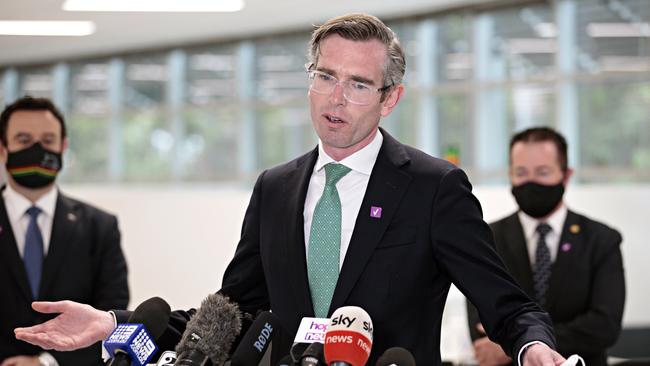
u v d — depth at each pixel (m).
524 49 12.92
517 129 12.94
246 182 16.20
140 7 13.57
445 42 13.70
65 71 18.62
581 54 12.41
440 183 3.10
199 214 14.25
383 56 3.03
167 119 17.22
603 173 12.10
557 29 12.56
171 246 14.38
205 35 16.08
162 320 2.97
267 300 3.41
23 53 17.67
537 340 2.78
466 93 13.45
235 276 3.38
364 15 3.09
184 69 17.02
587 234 5.46
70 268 5.67
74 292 5.67
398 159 3.18
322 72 3.04
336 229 3.14
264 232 3.29
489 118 13.23
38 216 5.76
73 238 5.73
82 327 2.94
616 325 5.26
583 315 5.27
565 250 5.40
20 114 5.71
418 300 3.06
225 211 14.10
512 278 3.06
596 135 12.23
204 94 16.77
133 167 17.69
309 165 3.32
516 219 5.60
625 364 5.99
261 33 15.77
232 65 16.36
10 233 5.64
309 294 3.10
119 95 17.92
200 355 2.71
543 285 5.44
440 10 13.58
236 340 3.07
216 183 16.56
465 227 3.06
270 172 3.46
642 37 11.91
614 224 10.74
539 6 12.73
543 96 12.73
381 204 3.09
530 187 5.41
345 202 3.17
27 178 5.66
